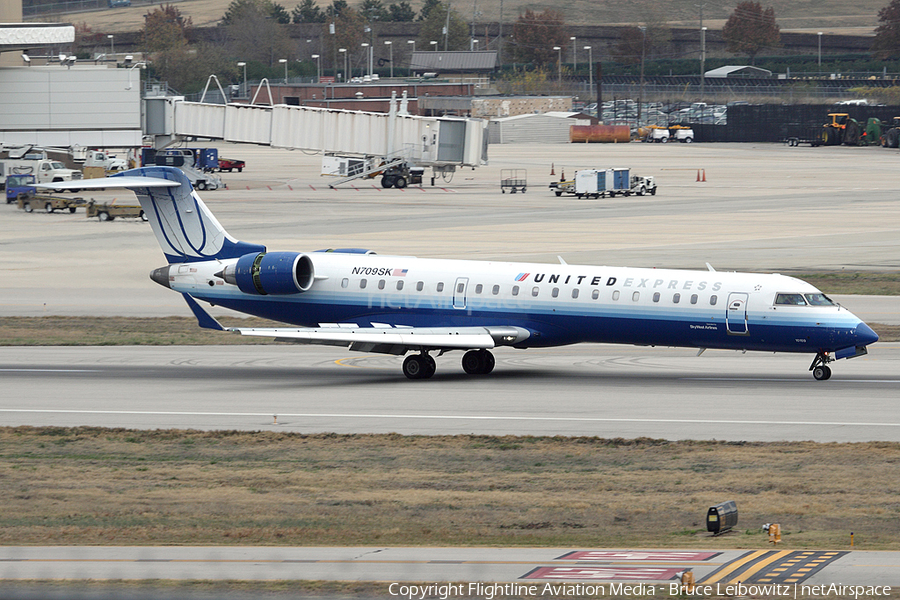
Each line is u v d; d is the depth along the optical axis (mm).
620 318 149375
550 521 83250
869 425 119000
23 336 195625
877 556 67250
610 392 141125
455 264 162000
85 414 131750
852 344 139875
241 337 197875
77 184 165000
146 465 105688
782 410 127625
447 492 93750
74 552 70750
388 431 120938
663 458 106125
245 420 127500
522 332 153250
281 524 82875
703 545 73250
